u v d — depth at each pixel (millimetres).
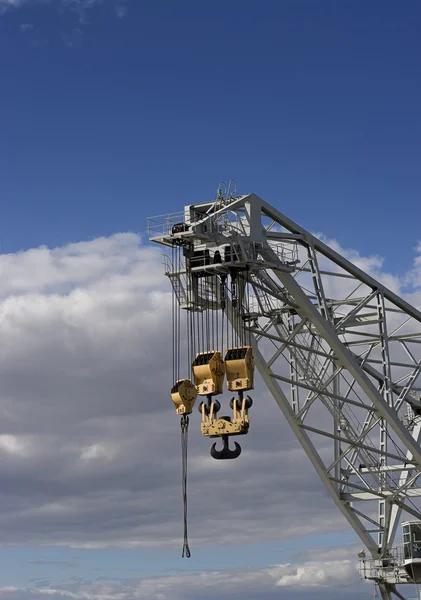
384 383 54562
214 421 44312
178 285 47875
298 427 55375
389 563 61875
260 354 52000
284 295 51312
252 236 47688
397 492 60219
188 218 47719
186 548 43312
